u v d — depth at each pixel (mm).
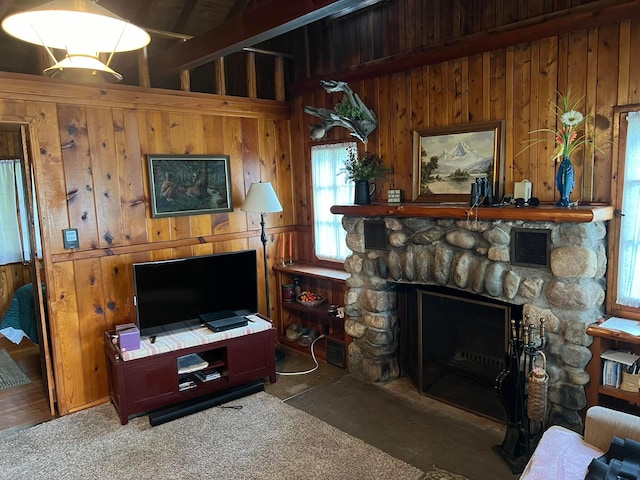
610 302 2916
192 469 2844
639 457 1954
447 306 3496
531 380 2645
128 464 2920
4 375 4469
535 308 2914
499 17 3184
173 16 4422
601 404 2828
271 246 4883
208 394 3717
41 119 3406
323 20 4363
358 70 4082
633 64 2676
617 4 2650
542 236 2822
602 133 2830
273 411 3539
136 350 3438
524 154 3166
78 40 1892
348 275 4285
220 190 4418
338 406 3580
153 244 4043
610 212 2756
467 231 3203
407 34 3730
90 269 3715
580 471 1967
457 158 3496
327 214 4633
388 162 4004
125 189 3854
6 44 4590
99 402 3799
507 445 2855
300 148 4848
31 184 3498
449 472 2732
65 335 3619
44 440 3232
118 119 3779
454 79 3482
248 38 3006
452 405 3535
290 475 2746
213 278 3982
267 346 3977
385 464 2822
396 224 3607
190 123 4191
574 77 2902
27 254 5891
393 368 3996
